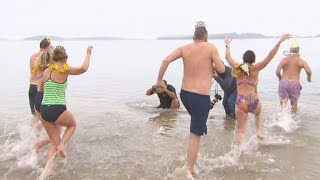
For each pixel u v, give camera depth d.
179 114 9.21
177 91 13.38
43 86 5.80
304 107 9.84
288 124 7.97
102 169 5.54
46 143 5.95
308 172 5.36
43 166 5.62
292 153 6.17
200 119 5.31
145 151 6.34
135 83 15.96
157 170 5.49
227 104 8.81
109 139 7.03
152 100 11.38
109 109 9.97
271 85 14.43
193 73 5.39
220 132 7.50
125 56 41.12
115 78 18.06
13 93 12.80
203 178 5.19
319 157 5.97
